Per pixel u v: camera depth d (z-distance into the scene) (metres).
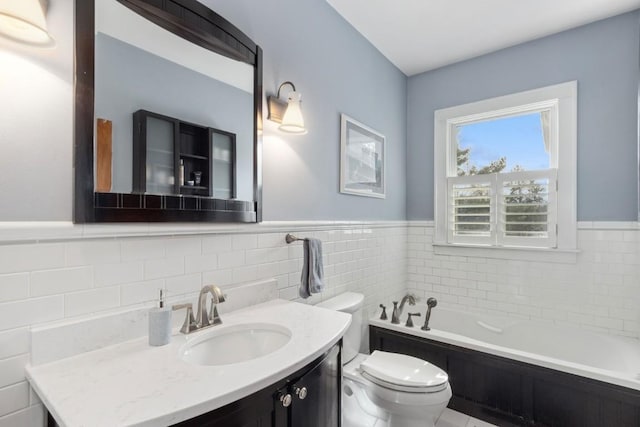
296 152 1.85
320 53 2.05
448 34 2.49
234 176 1.46
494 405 1.92
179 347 1.03
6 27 0.87
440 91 3.03
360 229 2.44
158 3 1.17
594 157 2.34
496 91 2.74
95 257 1.03
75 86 0.97
